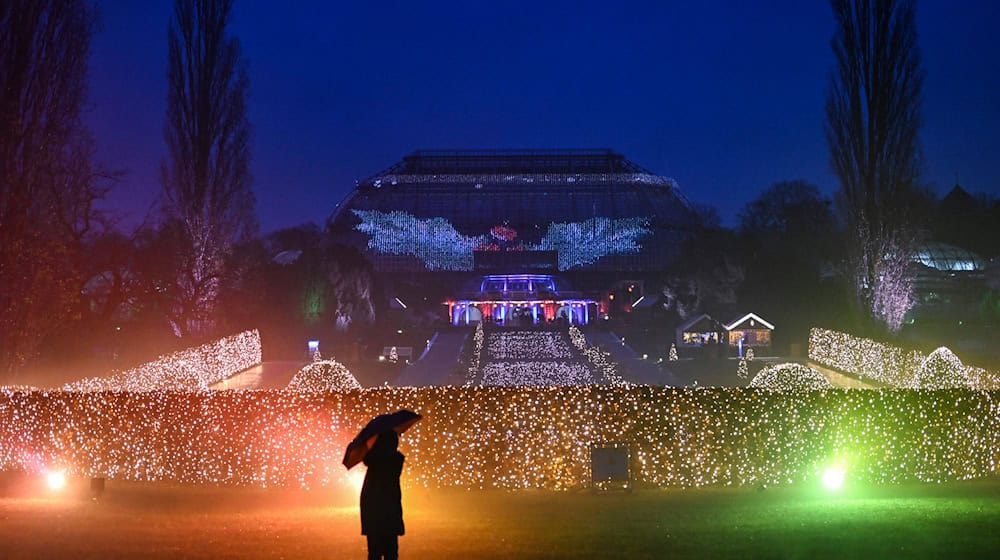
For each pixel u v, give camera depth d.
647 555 13.99
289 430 29.00
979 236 152.12
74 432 29.97
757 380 40.09
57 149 40.72
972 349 72.25
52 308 39.28
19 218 37.59
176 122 69.75
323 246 117.88
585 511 21.52
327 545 15.16
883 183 66.69
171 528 17.61
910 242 66.75
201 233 68.81
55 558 14.08
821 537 15.40
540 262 159.38
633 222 160.88
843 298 93.25
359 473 28.77
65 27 39.66
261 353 73.56
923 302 111.44
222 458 29.12
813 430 28.38
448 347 84.56
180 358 51.78
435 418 28.61
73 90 40.12
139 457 29.59
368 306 106.25
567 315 140.12
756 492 26.53
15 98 37.59
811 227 129.88
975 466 28.59
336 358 77.25
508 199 165.88
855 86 67.25
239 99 71.31
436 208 164.00
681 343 80.69
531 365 72.75
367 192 168.50
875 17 66.75
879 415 28.44
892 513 18.83
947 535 15.43
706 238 111.56
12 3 38.00
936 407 28.58
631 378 64.88
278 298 88.38
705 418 28.41
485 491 27.64
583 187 168.12
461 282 157.00
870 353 60.41
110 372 49.88
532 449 28.33
